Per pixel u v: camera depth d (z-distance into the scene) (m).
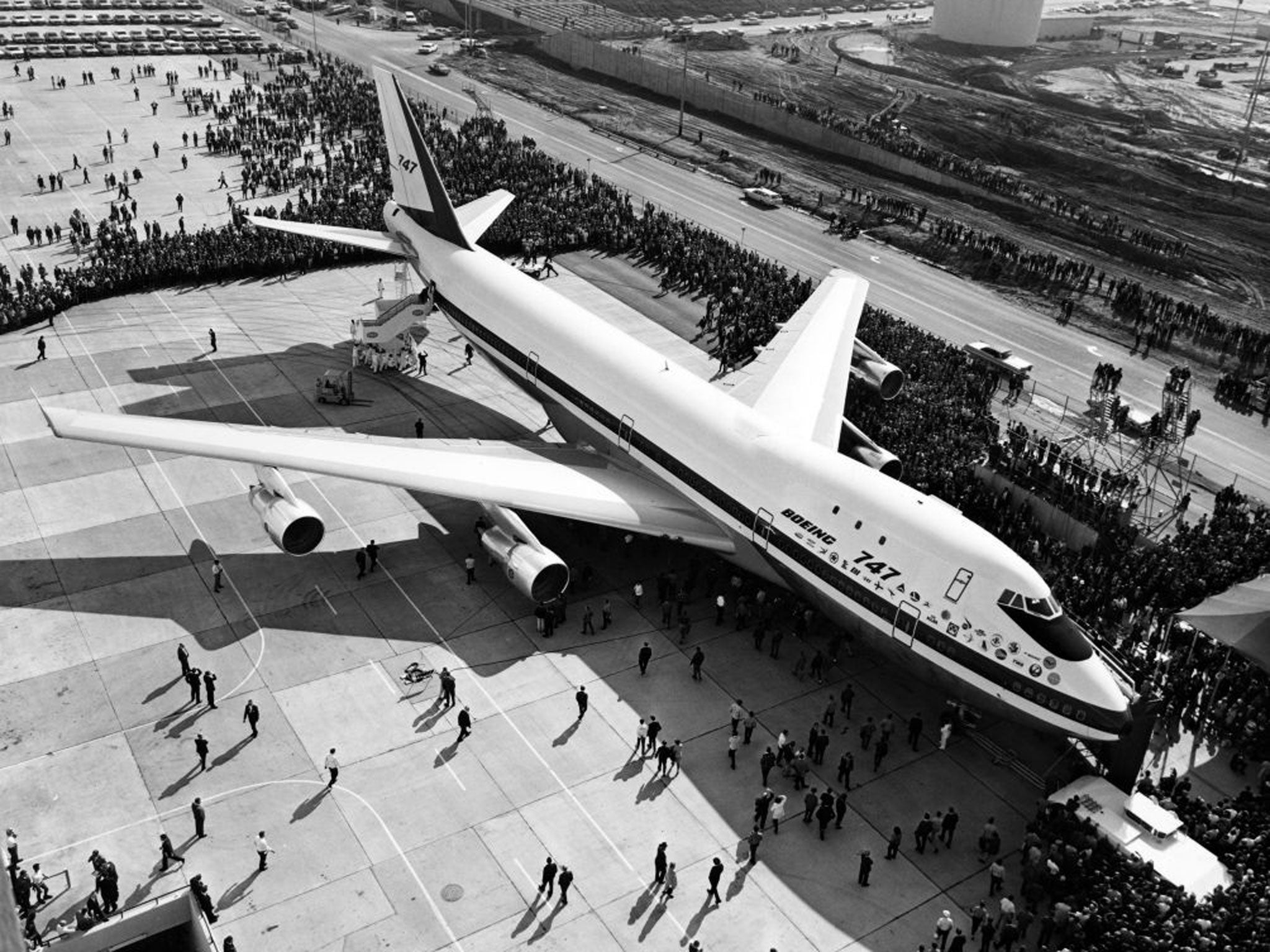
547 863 29.16
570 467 44.94
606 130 117.12
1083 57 175.75
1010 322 73.62
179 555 43.59
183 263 70.06
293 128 103.62
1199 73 167.25
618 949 28.27
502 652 39.34
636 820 32.47
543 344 49.03
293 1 184.38
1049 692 32.28
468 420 55.34
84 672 36.97
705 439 41.69
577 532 46.84
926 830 31.44
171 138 101.12
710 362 63.31
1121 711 31.62
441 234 56.84
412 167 57.00
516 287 52.12
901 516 35.59
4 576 41.66
